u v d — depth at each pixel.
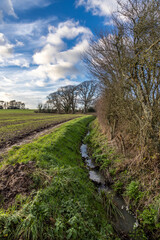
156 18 4.18
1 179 4.23
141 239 3.68
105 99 10.95
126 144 7.66
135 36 4.75
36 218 2.95
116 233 3.83
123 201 5.14
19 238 2.66
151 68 4.47
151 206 4.13
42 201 3.48
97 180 6.71
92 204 4.54
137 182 5.19
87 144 12.91
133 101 6.06
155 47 4.29
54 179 4.45
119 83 6.53
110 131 10.57
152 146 5.18
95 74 7.63
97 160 8.54
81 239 2.98
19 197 3.56
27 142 9.74
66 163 6.94
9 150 7.39
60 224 3.02
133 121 6.47
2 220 2.80
